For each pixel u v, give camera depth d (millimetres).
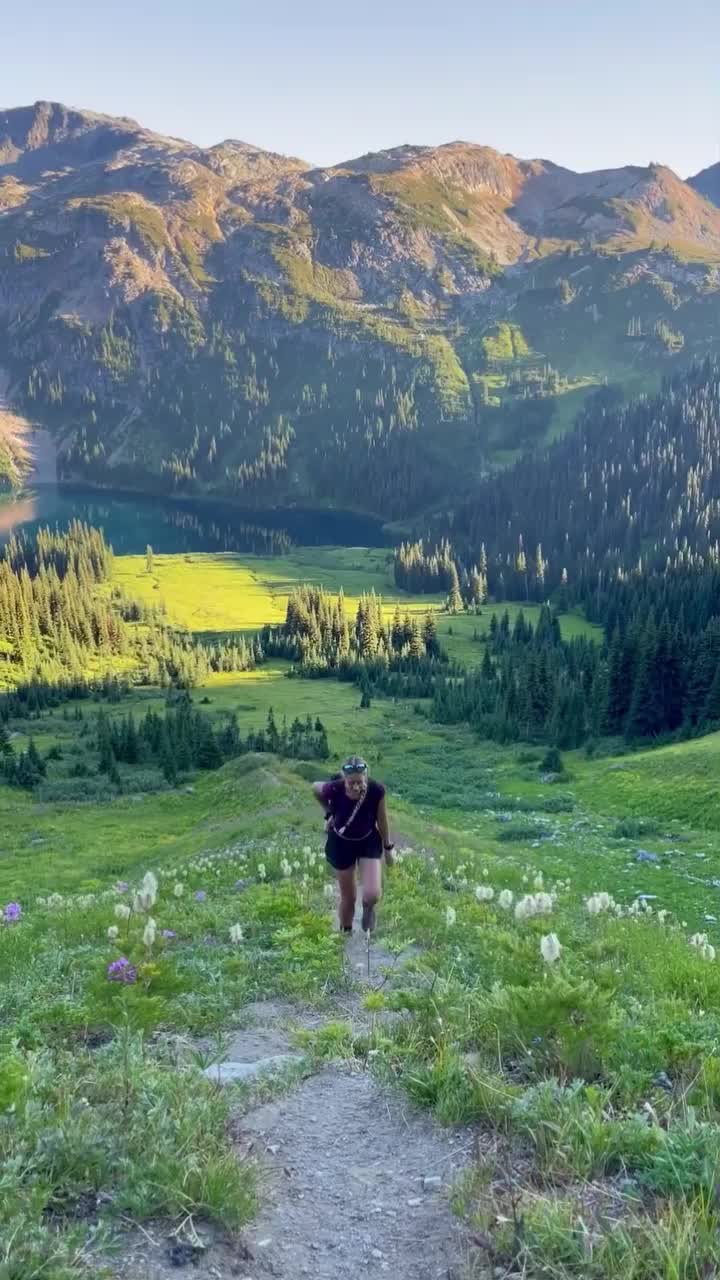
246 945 11508
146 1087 5660
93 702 168375
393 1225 4449
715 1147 4574
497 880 19375
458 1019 7016
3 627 199000
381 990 9008
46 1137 4746
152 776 91000
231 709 150125
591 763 80188
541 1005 6301
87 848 52969
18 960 11672
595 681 105250
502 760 90375
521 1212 4203
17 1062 5941
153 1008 7598
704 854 40188
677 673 92688
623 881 33656
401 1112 5719
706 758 60469
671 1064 6191
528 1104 5301
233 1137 5387
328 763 92562
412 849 22484
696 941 11109
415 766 87000
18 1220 4023
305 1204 4672
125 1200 4422
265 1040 7633
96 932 13555
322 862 17859
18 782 86688
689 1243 3859
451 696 134000
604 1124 4914
